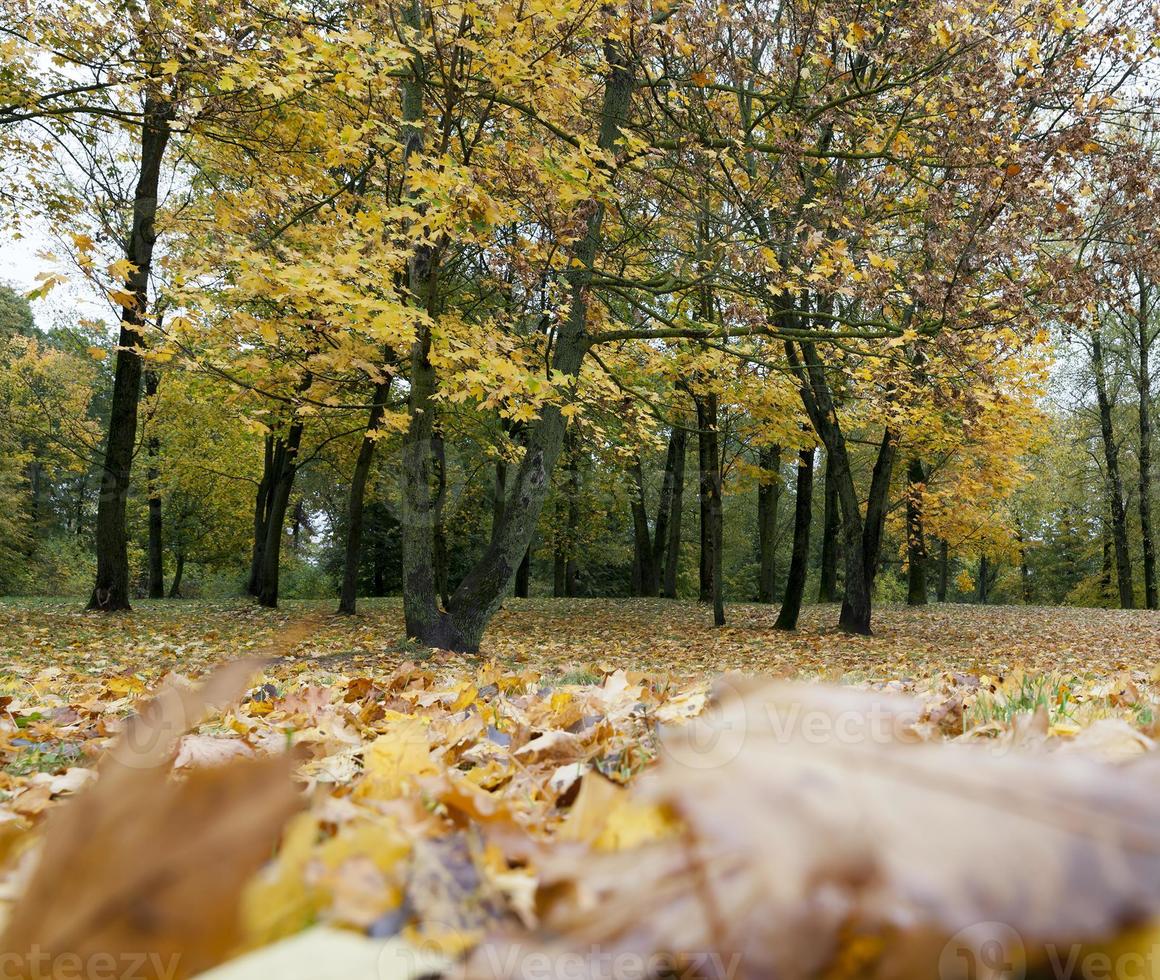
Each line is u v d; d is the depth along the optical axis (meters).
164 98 10.08
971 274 9.80
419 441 11.05
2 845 0.95
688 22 10.07
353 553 19.34
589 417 13.76
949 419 17.58
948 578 49.34
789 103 10.77
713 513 19.12
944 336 9.80
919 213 12.22
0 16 10.66
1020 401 15.45
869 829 0.40
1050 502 35.12
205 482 29.95
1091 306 9.81
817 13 10.62
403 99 9.89
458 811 1.22
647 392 17.86
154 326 7.89
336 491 27.02
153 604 21.81
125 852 0.40
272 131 11.28
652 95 11.22
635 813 0.82
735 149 11.20
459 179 7.48
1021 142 9.86
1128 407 30.91
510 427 21.22
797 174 10.72
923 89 10.94
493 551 11.32
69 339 20.61
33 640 11.88
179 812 0.41
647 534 30.52
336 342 10.26
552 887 0.57
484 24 7.98
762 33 10.61
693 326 12.03
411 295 8.32
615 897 0.48
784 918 0.39
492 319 10.62
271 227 9.63
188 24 9.51
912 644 15.37
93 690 5.30
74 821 0.40
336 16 10.36
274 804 0.41
